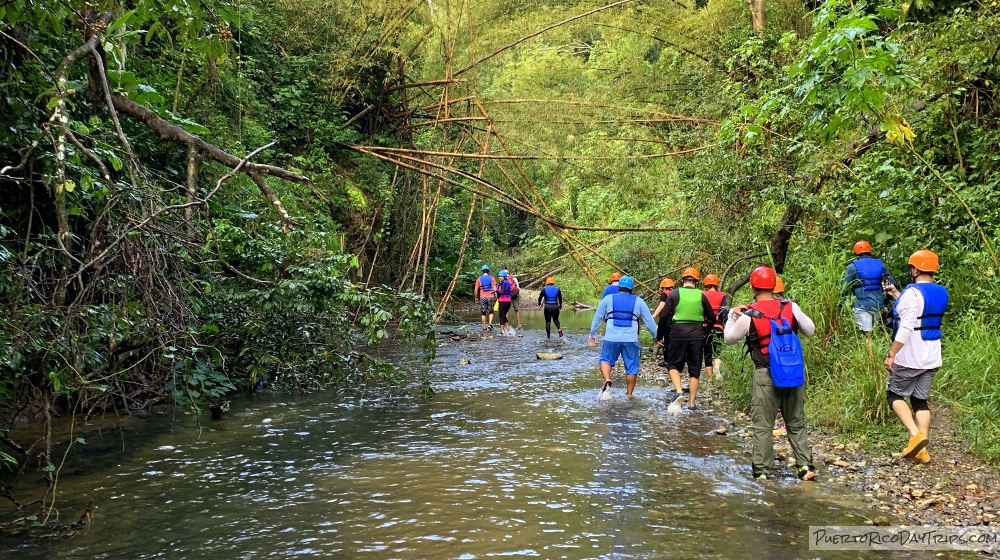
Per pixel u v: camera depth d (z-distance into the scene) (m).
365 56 17.94
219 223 8.16
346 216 18.83
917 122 8.45
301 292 7.94
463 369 11.72
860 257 7.84
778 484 5.47
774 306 5.70
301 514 4.82
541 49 18.55
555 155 16.58
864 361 6.89
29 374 5.85
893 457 5.88
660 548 4.18
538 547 4.21
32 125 6.52
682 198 15.75
